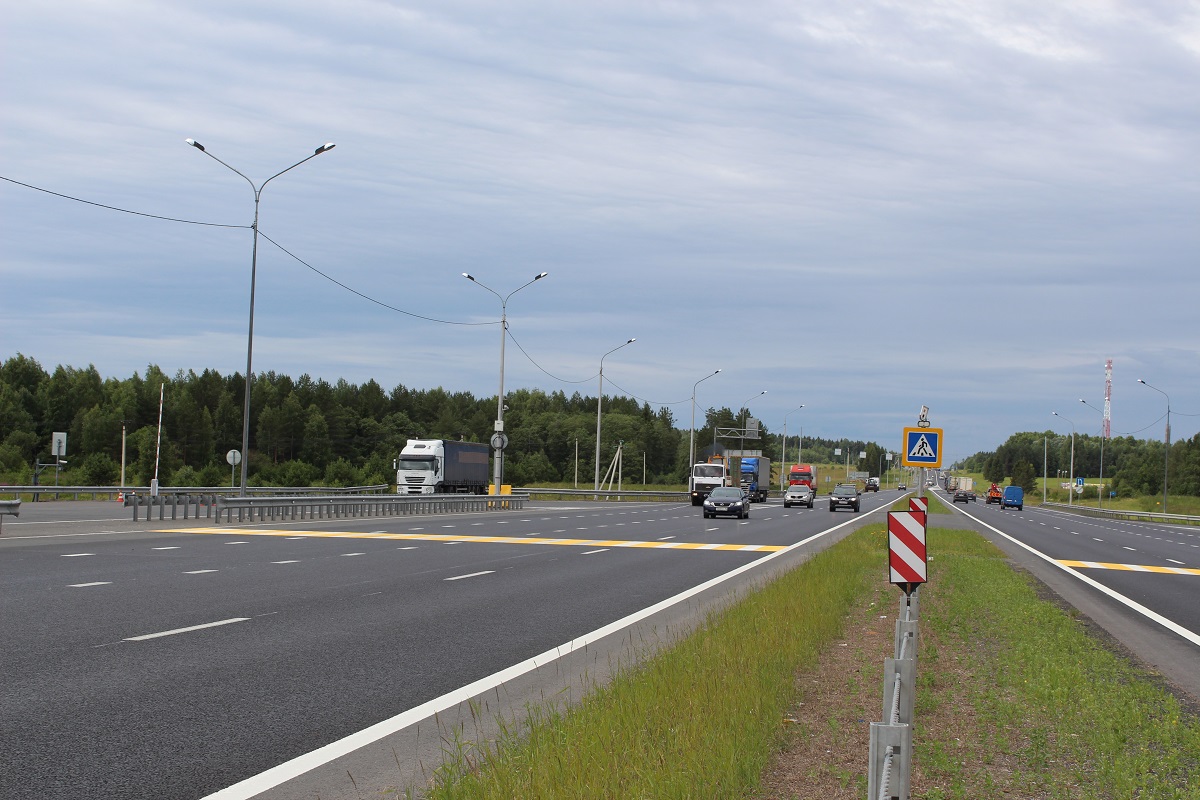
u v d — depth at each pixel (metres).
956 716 8.71
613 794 5.75
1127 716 8.73
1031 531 52.25
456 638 12.55
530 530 37.47
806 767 6.95
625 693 8.34
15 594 15.53
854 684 9.68
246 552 24.39
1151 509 106.12
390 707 8.78
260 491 53.72
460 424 164.50
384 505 46.59
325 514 43.31
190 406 122.12
